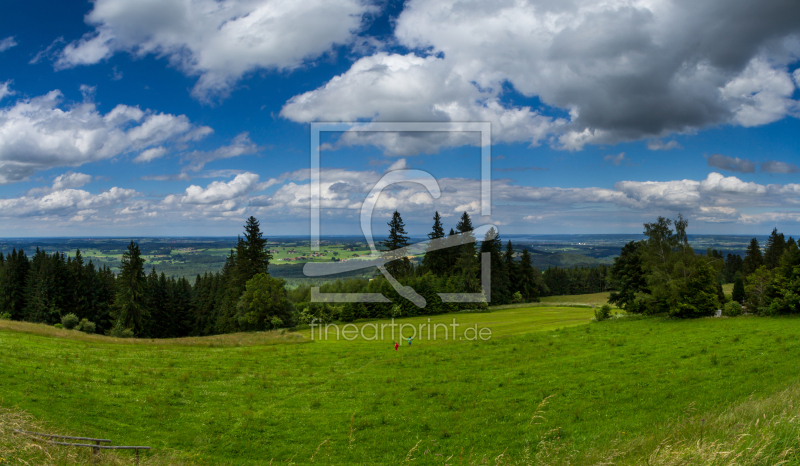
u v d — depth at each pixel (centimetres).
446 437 1541
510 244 9125
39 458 914
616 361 2470
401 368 2719
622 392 1864
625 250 5622
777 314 3941
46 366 2195
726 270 12331
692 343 2806
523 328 4603
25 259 7694
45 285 6612
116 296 6569
